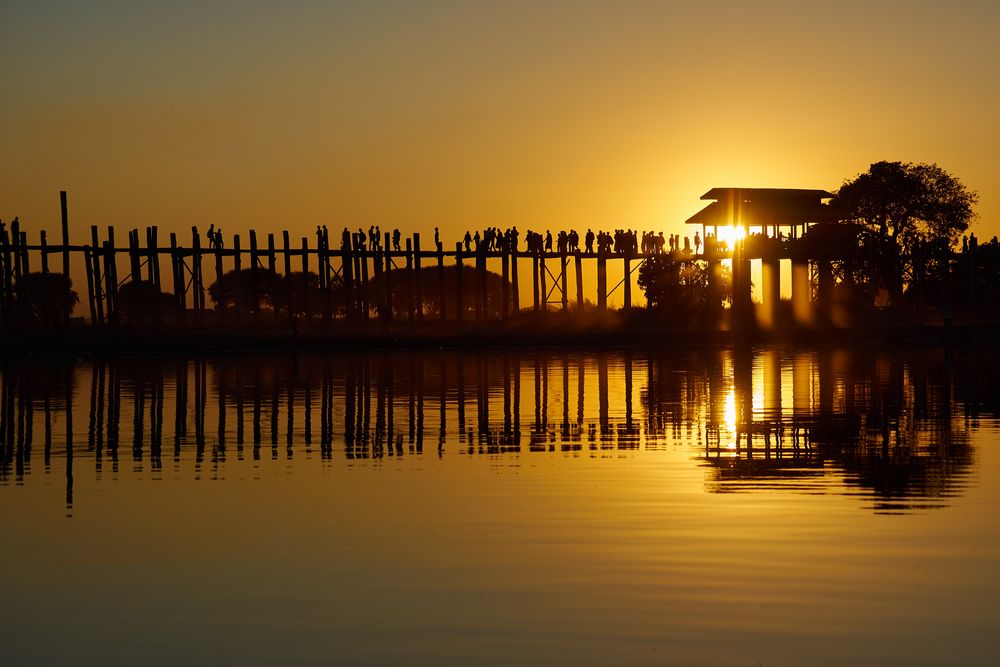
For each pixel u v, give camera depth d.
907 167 102.00
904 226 100.31
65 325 68.81
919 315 79.19
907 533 15.21
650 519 16.30
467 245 77.81
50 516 17.02
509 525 16.03
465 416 30.30
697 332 67.81
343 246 76.12
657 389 37.91
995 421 27.98
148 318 99.56
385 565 13.95
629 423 28.36
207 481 20.06
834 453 22.77
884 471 20.39
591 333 68.31
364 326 76.00
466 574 13.48
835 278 86.50
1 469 21.58
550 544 14.84
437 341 65.88
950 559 13.88
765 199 78.00
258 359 57.44
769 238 76.44
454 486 19.28
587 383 40.69
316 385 40.75
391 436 26.27
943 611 11.93
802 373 44.53
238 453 23.62
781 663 10.57
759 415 29.77
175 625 11.82
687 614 11.90
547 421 29.02
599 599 12.44
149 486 19.56
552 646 11.03
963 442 24.16
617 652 10.86
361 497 18.33
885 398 34.12
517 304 78.88
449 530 15.77
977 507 16.95
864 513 16.58
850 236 78.19
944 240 90.31
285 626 11.73
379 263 76.94
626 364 51.19
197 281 74.00
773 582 12.97
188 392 38.12
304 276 75.19
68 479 20.36
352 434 26.70
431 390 38.31
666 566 13.67
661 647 10.98
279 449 24.22
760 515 16.48
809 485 19.00
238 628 11.70
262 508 17.50
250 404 33.78
